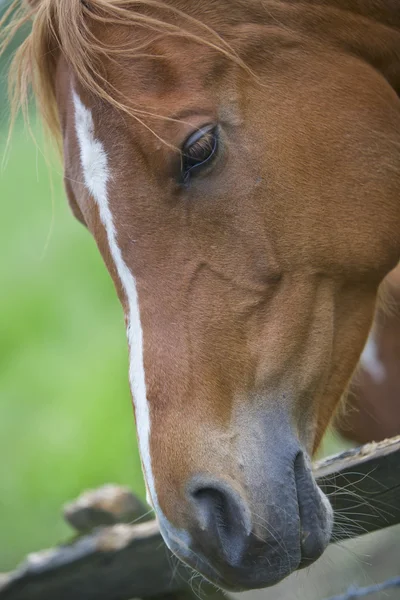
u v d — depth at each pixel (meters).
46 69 5.04
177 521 4.20
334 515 4.76
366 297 5.00
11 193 17.06
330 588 7.10
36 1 5.40
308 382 4.65
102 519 5.76
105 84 4.64
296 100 4.85
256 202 4.61
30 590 5.57
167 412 4.30
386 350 6.50
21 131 5.67
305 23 5.06
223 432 4.31
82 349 13.86
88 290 15.00
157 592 5.46
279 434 4.45
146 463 4.30
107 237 4.55
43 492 11.48
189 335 4.41
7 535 11.07
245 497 4.21
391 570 7.19
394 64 5.40
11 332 14.43
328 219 4.76
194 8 4.93
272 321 4.58
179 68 4.66
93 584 5.48
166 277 4.46
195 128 4.49
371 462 4.60
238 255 4.55
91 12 4.79
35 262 15.77
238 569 4.21
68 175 4.86
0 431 12.59
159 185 4.49
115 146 4.56
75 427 12.23
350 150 4.89
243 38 4.87
